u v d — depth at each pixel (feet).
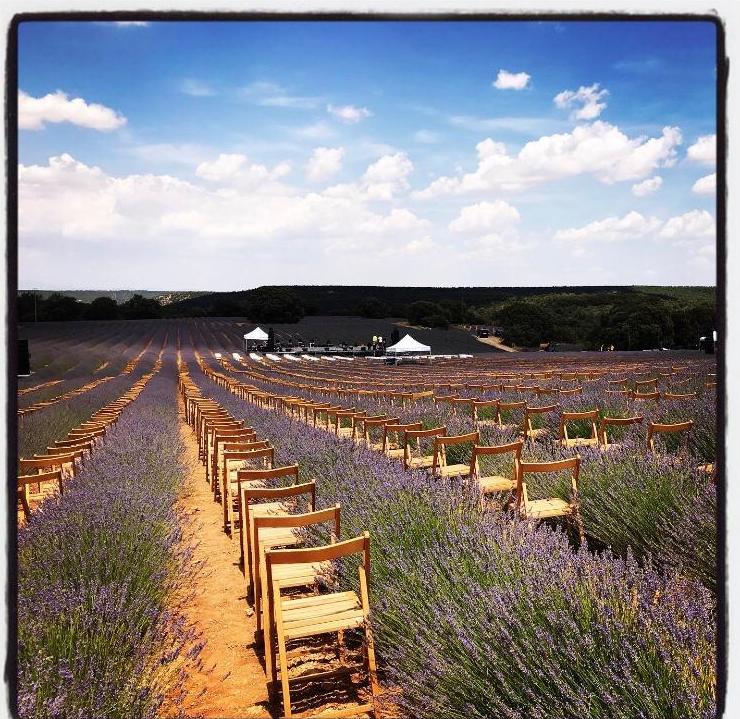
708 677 7.53
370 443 30.81
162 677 10.09
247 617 13.92
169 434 36.11
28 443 33.83
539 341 237.45
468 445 26.78
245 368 122.93
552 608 9.00
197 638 12.17
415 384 59.52
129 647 10.37
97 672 9.18
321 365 134.62
